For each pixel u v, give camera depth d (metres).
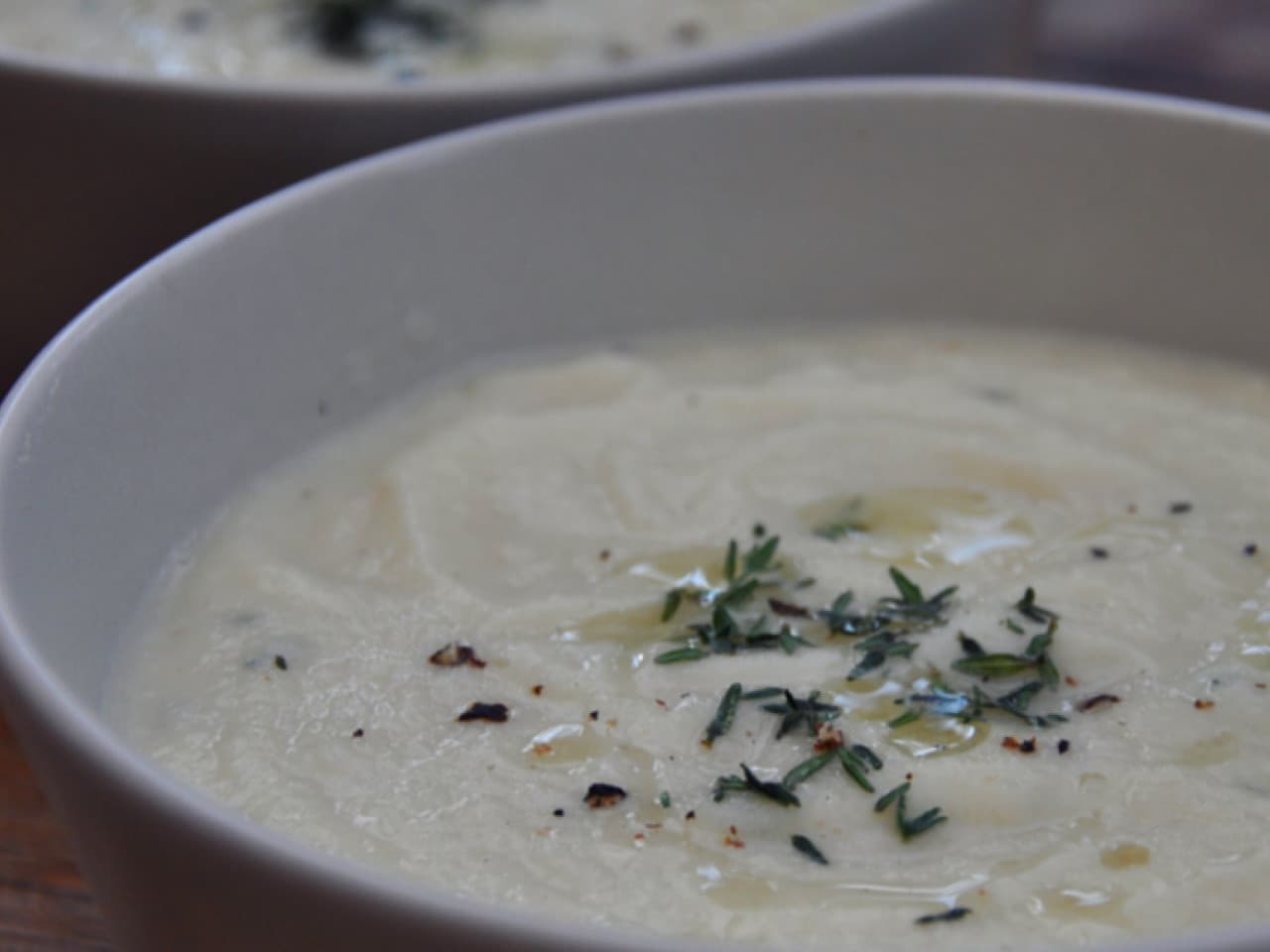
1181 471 0.35
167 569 0.33
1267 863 0.29
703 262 0.38
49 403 0.31
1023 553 0.34
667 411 0.37
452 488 0.35
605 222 0.38
